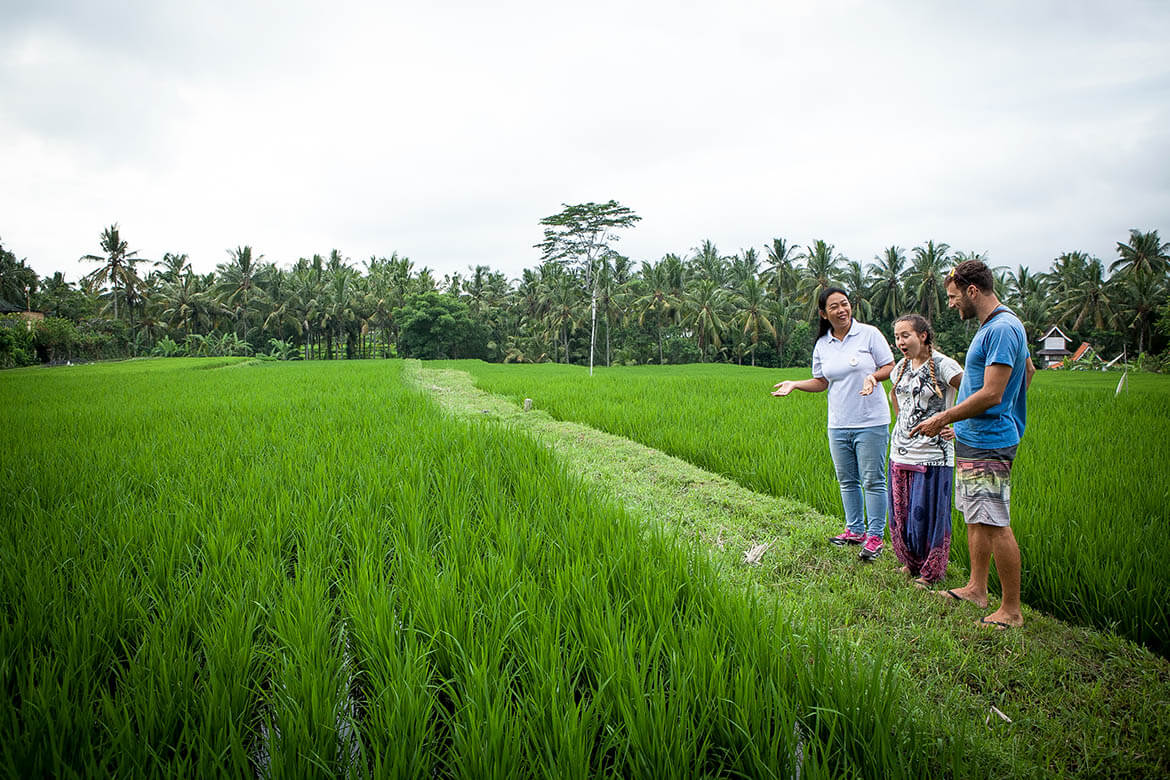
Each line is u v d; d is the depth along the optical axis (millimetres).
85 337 50875
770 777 1865
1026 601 3508
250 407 10883
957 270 3244
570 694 2209
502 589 3049
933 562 3648
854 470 4344
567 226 56000
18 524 3859
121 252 57719
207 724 2072
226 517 3998
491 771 1894
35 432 7945
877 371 4082
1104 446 6449
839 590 3656
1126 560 3314
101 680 2461
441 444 6715
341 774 1947
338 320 65812
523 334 65812
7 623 2549
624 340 59969
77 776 1800
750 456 6801
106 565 3178
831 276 54875
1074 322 53500
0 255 51844
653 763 1936
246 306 63531
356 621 2764
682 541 4168
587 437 8875
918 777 1937
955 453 3322
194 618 2754
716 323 54125
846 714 2131
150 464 5754
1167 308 40656
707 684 2297
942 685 2658
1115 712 2459
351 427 8273
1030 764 2127
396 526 4016
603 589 2984
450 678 2555
